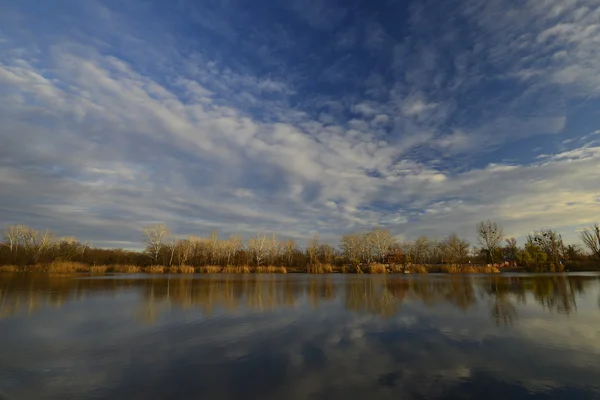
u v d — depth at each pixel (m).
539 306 21.98
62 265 66.81
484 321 17.48
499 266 77.62
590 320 17.50
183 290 33.41
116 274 64.56
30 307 22.55
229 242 99.50
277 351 12.41
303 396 8.48
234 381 9.53
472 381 9.47
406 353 12.07
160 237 88.88
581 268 72.62
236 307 22.58
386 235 97.50
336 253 114.44
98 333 15.30
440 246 101.88
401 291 31.81
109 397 8.55
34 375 10.09
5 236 71.62
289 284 40.91
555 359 11.30
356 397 8.42
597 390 8.80
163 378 9.78
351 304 23.75
